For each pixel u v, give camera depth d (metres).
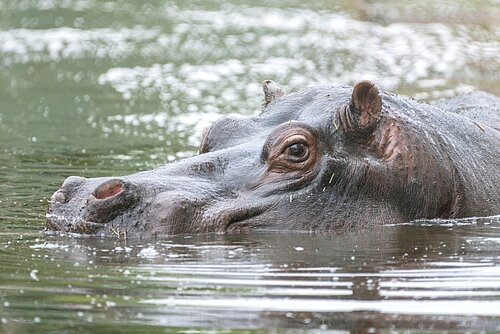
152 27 55.38
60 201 19.42
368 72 43.09
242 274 16.62
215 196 19.70
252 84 41.53
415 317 14.54
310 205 19.88
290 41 51.28
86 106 38.19
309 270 16.88
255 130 21.45
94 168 27.02
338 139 20.31
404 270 16.92
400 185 20.41
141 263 17.27
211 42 51.38
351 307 14.97
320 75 42.69
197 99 38.94
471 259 17.72
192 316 14.62
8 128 34.06
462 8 55.91
